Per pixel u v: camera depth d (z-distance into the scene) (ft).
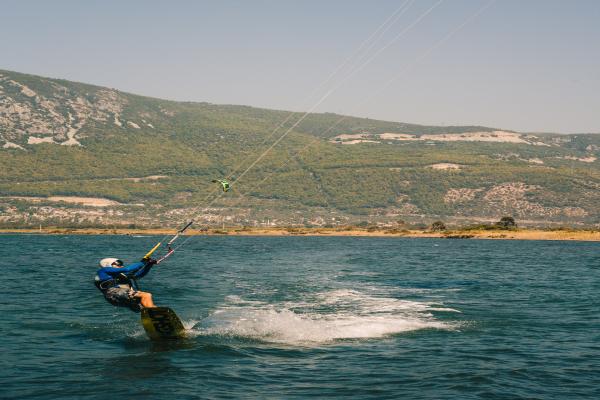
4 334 46.62
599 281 95.86
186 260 156.66
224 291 77.56
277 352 40.22
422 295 74.02
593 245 314.96
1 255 182.80
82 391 31.22
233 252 214.07
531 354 39.83
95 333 47.19
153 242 342.44
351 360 37.93
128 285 46.96
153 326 44.06
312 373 34.81
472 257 182.70
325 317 54.85
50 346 42.29
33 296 70.79
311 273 111.75
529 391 31.40
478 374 34.50
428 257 182.39
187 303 65.21
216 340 44.19
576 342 43.88
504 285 88.12
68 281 91.09
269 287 83.51
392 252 221.66
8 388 31.76
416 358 38.45
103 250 227.20
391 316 55.57
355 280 96.12
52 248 246.06
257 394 30.73
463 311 59.21
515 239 431.02
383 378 33.68
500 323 51.90
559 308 61.98
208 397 30.22
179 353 39.93
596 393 31.14
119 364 36.99
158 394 30.63
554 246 298.76
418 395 30.48
